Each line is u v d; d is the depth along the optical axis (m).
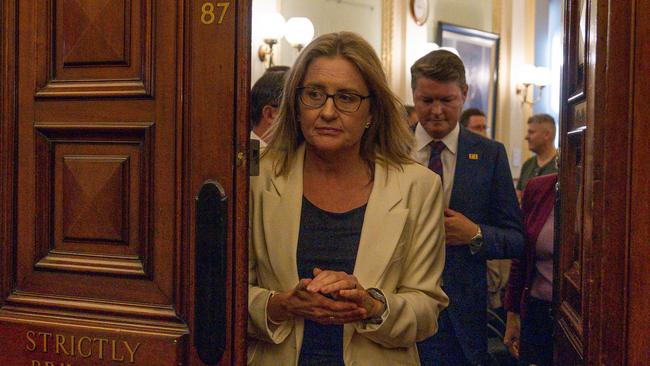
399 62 6.57
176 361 1.64
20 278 1.77
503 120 7.92
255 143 1.73
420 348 2.38
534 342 2.76
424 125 2.54
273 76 2.88
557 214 2.14
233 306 1.59
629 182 1.45
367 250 1.74
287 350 1.74
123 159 1.69
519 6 8.01
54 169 1.75
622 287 1.46
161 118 1.65
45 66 1.74
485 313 2.48
